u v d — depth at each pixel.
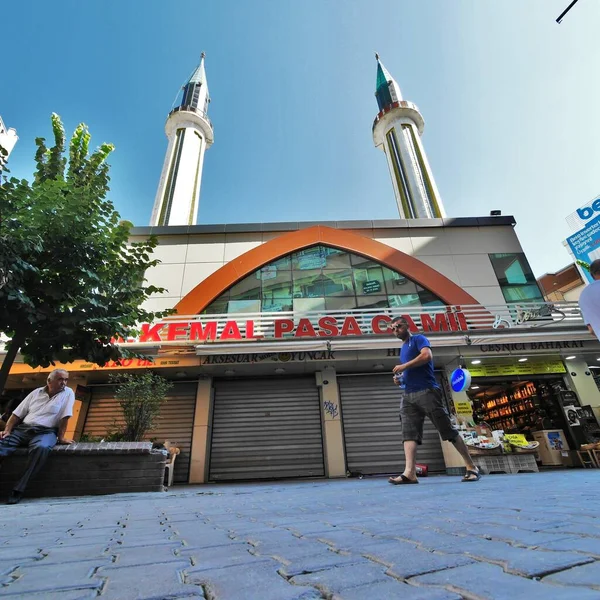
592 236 12.92
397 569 0.87
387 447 9.66
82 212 5.86
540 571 0.77
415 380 4.02
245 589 0.80
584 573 0.73
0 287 4.88
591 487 2.62
